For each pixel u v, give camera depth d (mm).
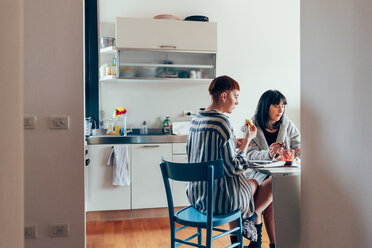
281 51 4574
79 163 2252
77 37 2244
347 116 1626
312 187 1922
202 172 1898
